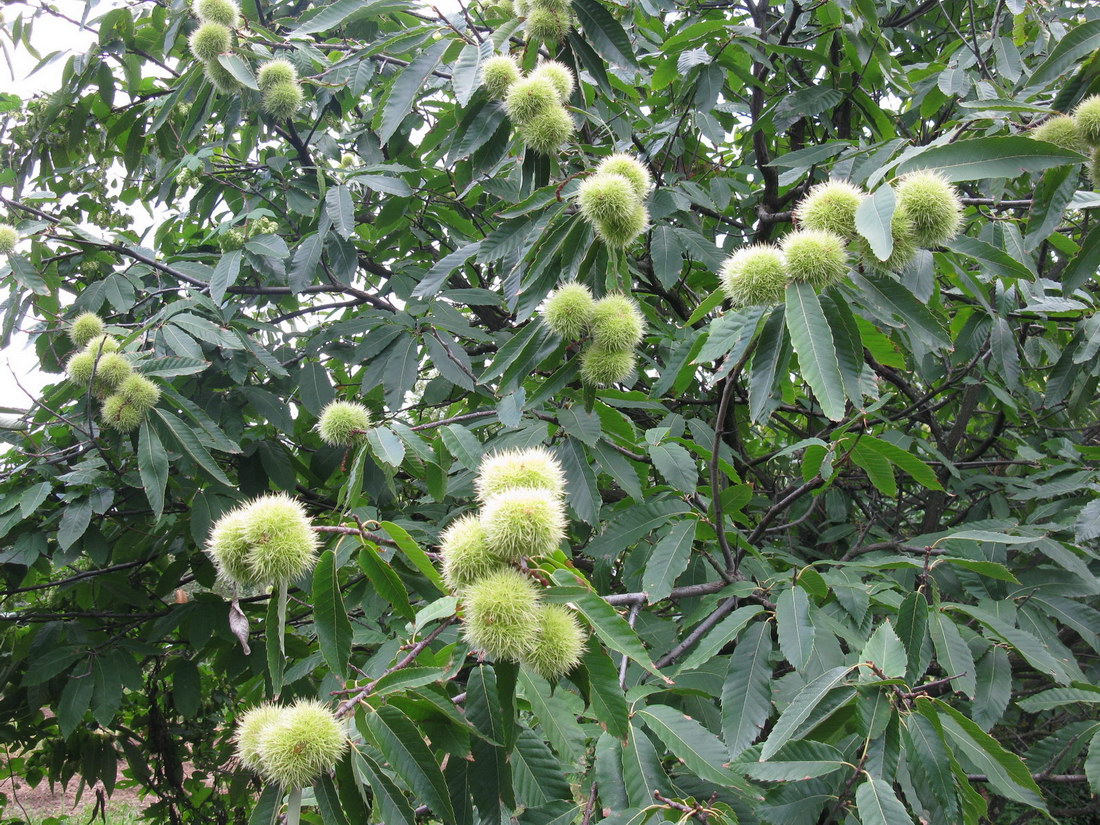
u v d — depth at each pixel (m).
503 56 2.62
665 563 2.25
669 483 2.56
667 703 2.31
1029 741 4.13
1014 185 3.46
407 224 4.09
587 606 1.36
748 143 4.70
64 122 4.51
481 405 3.42
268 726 1.31
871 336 1.97
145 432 2.80
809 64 4.09
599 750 1.67
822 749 1.60
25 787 9.47
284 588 1.45
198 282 3.53
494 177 3.44
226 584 1.53
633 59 2.78
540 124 2.38
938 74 3.45
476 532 1.44
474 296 3.41
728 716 1.88
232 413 3.48
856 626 2.29
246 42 3.45
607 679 1.40
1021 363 3.79
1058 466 3.08
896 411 4.26
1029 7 3.55
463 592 1.42
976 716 2.23
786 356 1.68
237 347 3.09
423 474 2.70
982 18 4.64
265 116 3.95
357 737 1.43
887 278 1.73
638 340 2.04
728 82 4.39
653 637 2.45
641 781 1.55
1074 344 2.97
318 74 3.79
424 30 2.87
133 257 3.64
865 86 3.69
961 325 3.31
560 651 1.35
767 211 3.80
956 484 3.72
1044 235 2.03
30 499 2.99
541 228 2.31
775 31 4.11
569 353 2.44
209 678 5.21
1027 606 2.55
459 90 2.51
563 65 2.76
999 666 2.29
